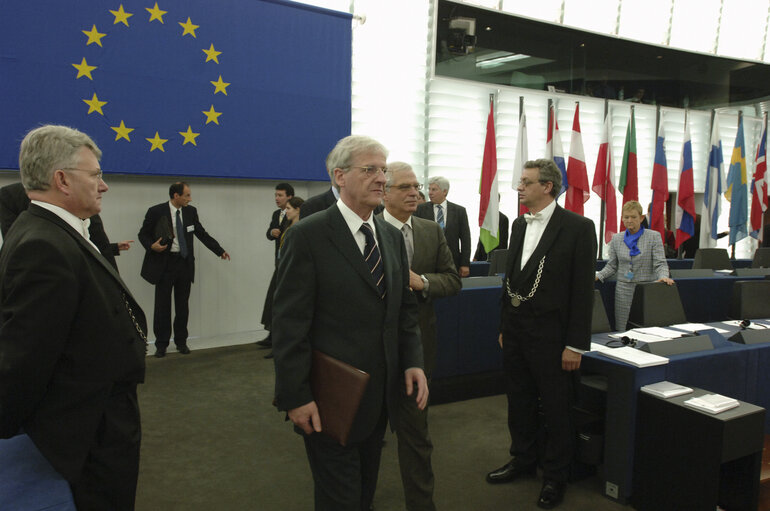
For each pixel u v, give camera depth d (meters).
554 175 2.39
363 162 1.51
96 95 4.29
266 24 4.98
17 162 4.00
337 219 1.54
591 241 2.29
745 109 8.96
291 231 1.52
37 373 1.17
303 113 5.20
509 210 7.02
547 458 2.42
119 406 1.40
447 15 6.39
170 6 4.54
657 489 2.24
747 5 8.52
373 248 1.57
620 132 7.75
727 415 2.07
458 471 2.70
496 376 3.88
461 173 6.71
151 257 4.60
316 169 5.30
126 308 1.44
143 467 2.72
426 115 6.47
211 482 2.57
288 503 2.39
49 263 1.19
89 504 1.33
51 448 1.24
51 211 1.30
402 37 6.22
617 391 2.38
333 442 1.50
